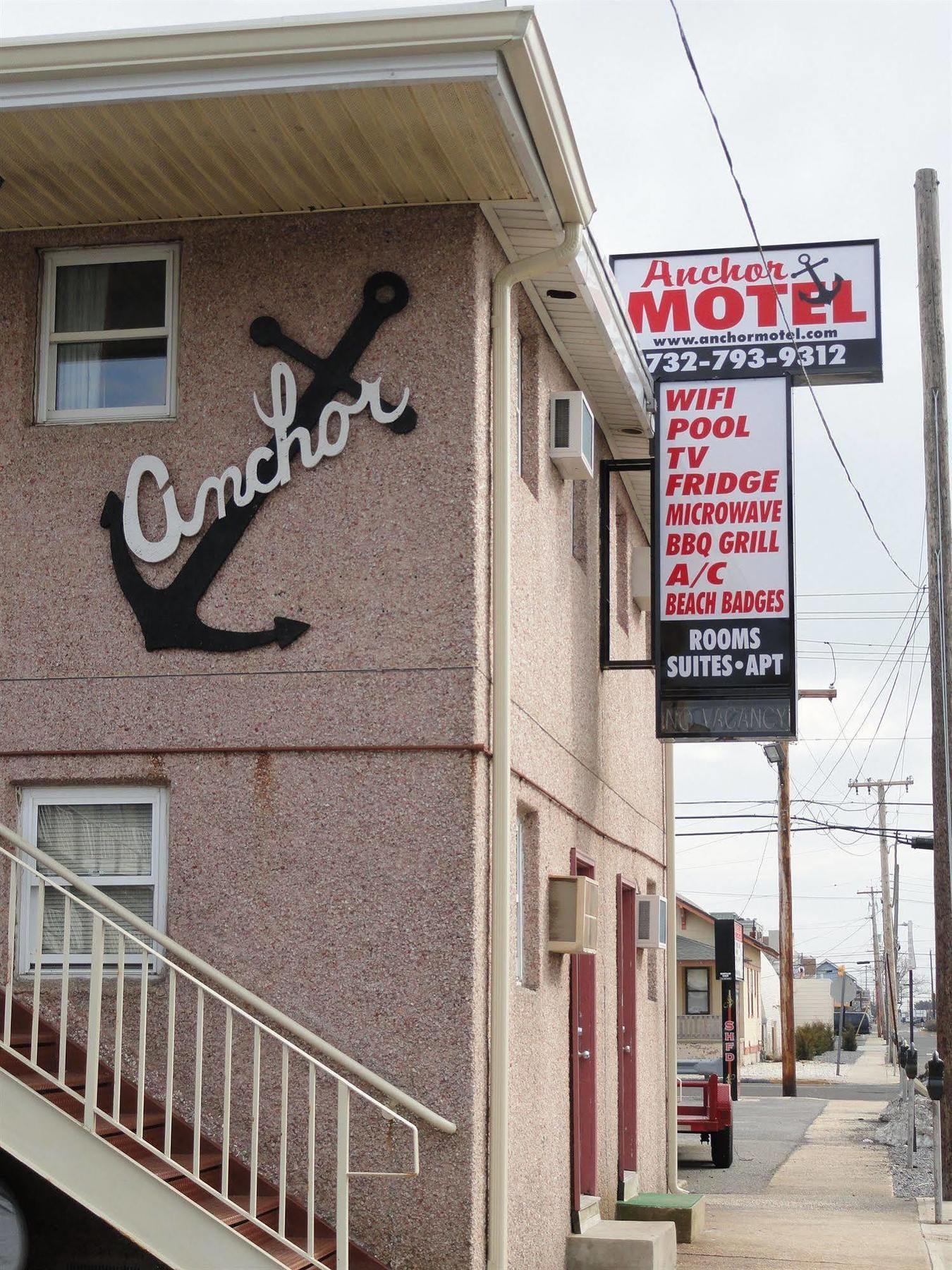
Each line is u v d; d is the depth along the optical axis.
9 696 9.14
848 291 16.08
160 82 7.95
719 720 12.20
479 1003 8.53
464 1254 8.24
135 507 9.18
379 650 8.83
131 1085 8.67
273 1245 7.82
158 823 9.01
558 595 11.09
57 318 9.59
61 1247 8.57
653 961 16.28
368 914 8.62
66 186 8.94
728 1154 19.95
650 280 16.41
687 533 12.45
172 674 9.01
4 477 9.34
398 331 9.05
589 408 11.42
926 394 17.70
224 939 8.73
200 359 9.24
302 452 9.05
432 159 8.52
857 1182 18.38
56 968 9.02
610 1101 12.87
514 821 9.52
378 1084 8.23
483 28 7.65
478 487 8.91
